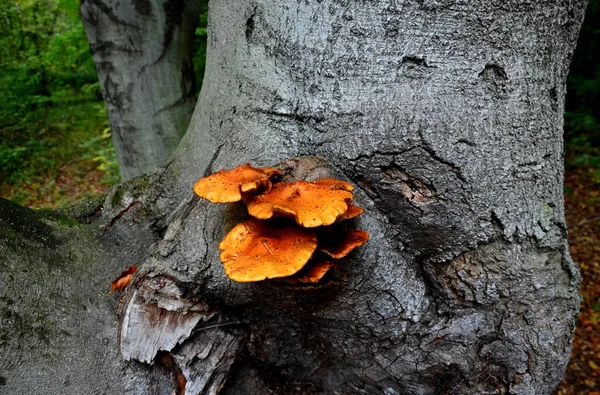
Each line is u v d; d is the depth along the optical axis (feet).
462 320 2.66
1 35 11.73
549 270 2.59
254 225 2.46
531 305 2.59
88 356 2.60
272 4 2.52
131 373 2.64
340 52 2.47
